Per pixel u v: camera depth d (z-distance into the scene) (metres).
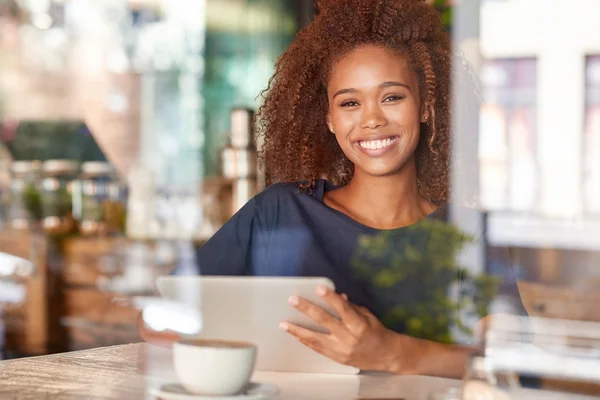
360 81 1.46
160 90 4.77
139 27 4.79
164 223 3.49
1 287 3.20
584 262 2.23
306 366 0.96
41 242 3.23
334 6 1.52
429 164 1.54
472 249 1.43
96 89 4.72
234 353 0.78
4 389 0.85
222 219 3.34
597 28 2.57
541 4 2.63
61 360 1.04
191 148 4.71
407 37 1.48
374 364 0.96
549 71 2.56
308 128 1.60
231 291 0.96
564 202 2.42
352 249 1.44
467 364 0.77
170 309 1.03
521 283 2.19
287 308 0.95
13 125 4.33
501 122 2.54
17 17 4.61
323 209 1.49
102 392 0.84
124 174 4.29
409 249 1.40
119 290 3.15
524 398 0.77
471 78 1.56
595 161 2.52
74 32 4.70
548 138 2.53
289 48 1.64
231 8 4.68
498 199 2.40
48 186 3.60
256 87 4.64
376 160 1.45
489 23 2.58
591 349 0.85
